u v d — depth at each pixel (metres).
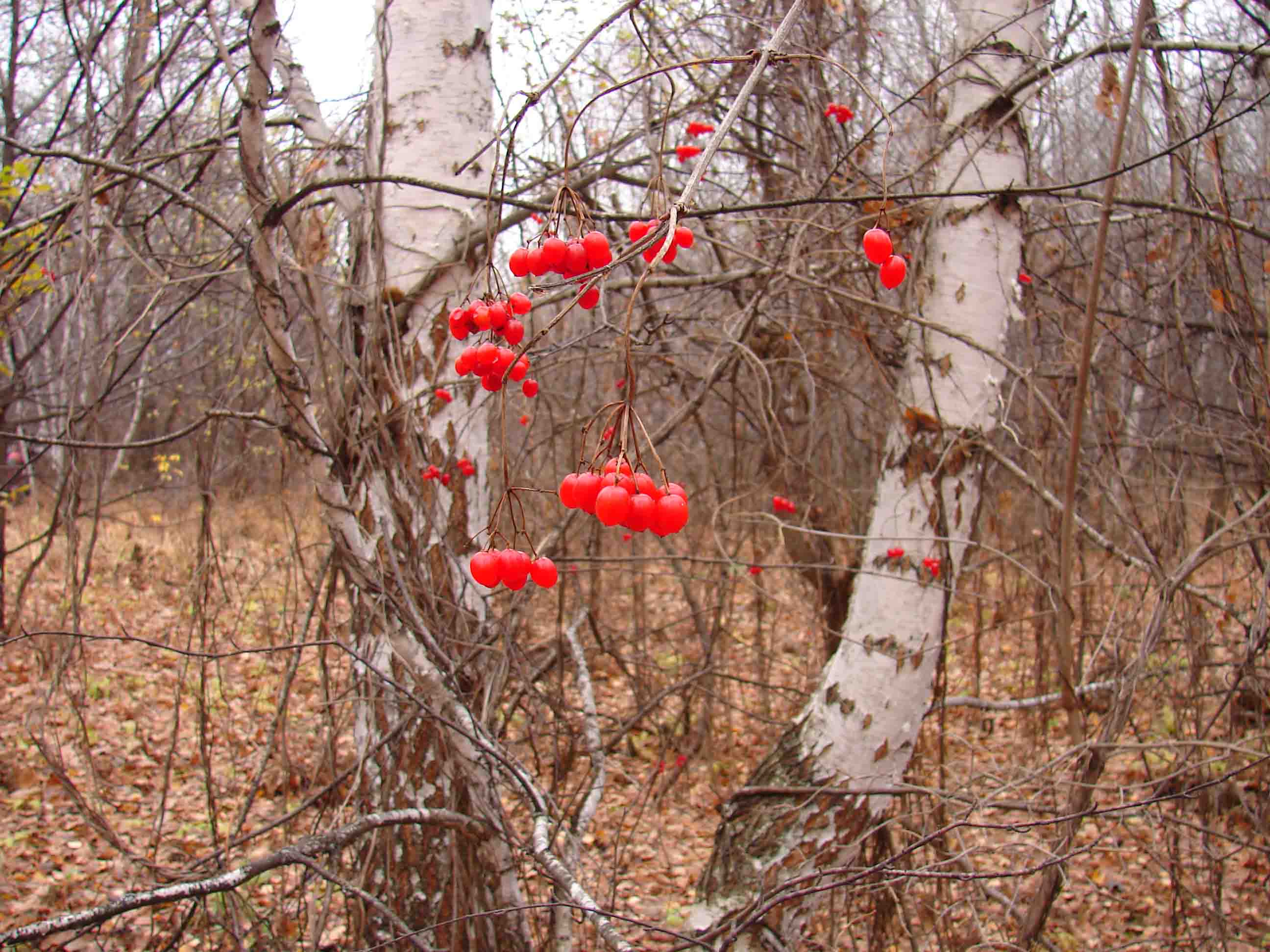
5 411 5.60
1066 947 3.83
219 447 4.57
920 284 3.39
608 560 3.71
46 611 7.11
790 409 5.86
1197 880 3.76
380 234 3.00
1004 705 3.56
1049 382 4.53
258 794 4.93
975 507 3.36
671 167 3.99
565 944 2.90
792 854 3.21
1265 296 3.39
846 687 3.33
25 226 3.22
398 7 3.15
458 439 3.12
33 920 3.93
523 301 1.82
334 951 3.68
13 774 5.11
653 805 5.43
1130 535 3.42
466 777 2.81
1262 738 3.09
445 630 2.98
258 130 2.38
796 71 3.96
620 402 1.39
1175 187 2.98
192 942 3.61
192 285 4.14
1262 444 3.39
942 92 3.70
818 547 5.41
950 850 3.49
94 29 3.46
